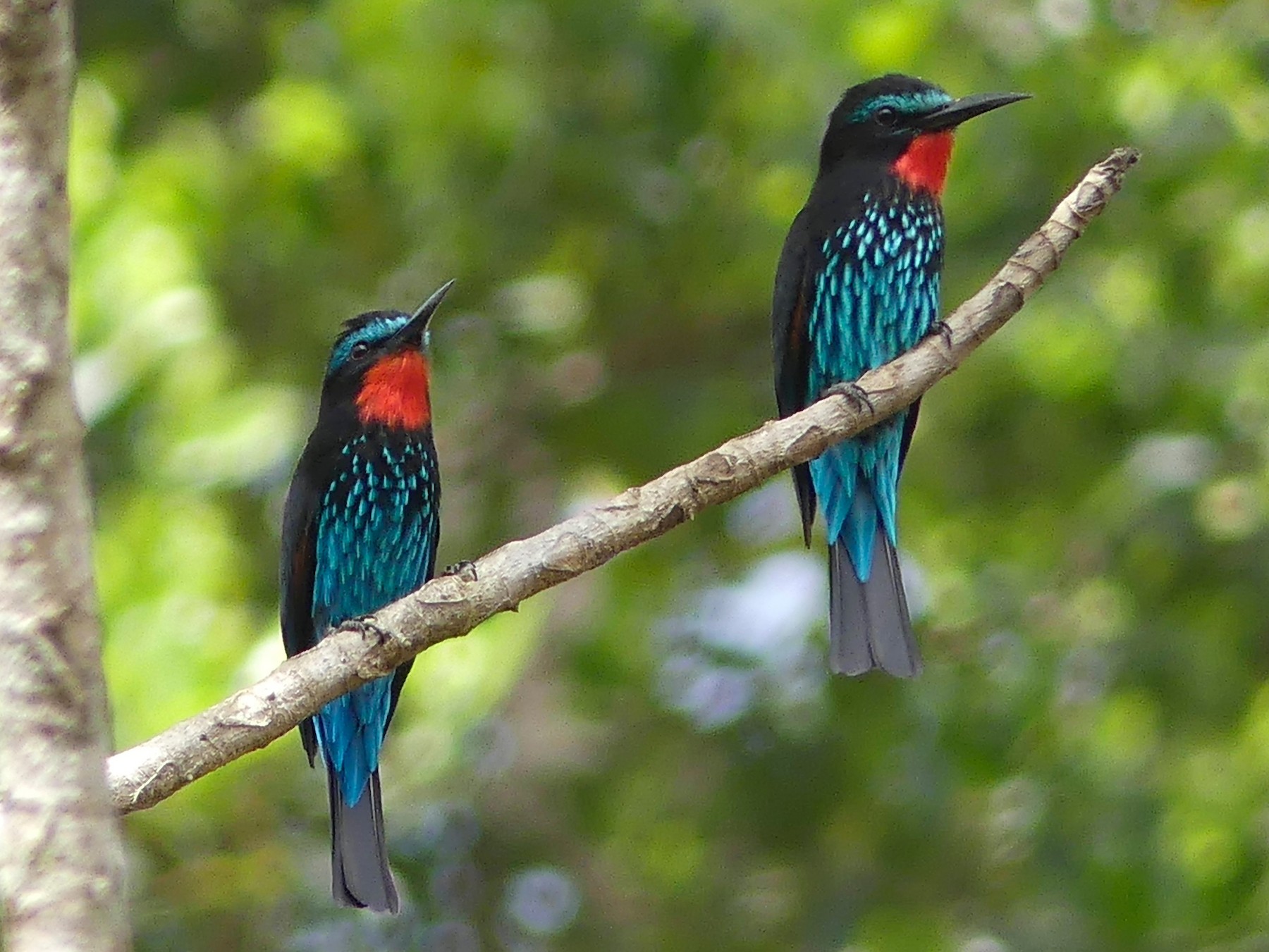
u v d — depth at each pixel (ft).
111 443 46.88
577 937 53.47
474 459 57.00
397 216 53.11
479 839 53.78
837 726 53.01
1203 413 49.34
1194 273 50.80
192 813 45.11
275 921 47.14
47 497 17.34
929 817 50.98
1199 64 50.19
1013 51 51.55
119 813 25.26
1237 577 48.55
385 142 51.39
